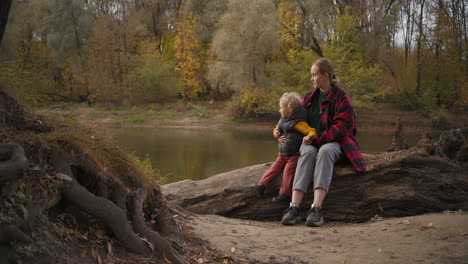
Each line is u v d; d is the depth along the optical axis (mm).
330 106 4273
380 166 4418
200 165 13094
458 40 31094
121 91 36688
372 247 3078
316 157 4117
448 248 2869
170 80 37906
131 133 24344
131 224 2412
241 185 4902
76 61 37812
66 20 37656
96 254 2043
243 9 29938
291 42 31016
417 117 29312
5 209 1695
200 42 39781
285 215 4082
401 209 4359
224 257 2771
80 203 2109
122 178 2559
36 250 1708
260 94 29734
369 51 32125
